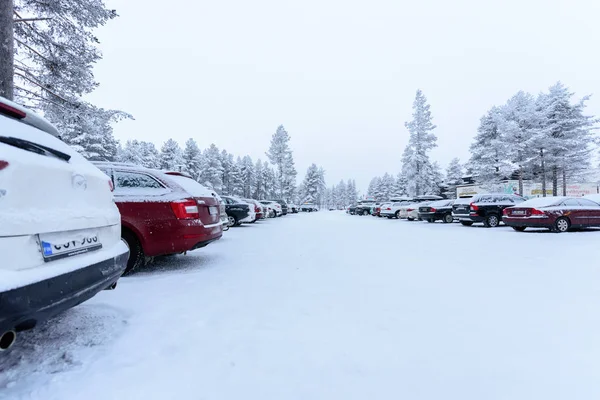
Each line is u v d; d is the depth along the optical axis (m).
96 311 3.05
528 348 2.32
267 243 8.30
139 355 2.21
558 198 11.05
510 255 6.23
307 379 1.92
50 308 1.81
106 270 2.41
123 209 4.50
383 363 2.12
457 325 2.75
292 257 6.11
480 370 2.03
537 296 3.55
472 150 33.28
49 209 1.92
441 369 2.04
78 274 2.05
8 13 6.12
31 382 1.88
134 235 4.61
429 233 11.04
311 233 11.25
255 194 72.81
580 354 2.23
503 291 3.75
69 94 9.57
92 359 2.15
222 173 58.50
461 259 5.82
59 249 1.97
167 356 2.20
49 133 2.51
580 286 3.95
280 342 2.42
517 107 27.80
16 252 1.66
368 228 13.65
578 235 9.84
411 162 38.00
